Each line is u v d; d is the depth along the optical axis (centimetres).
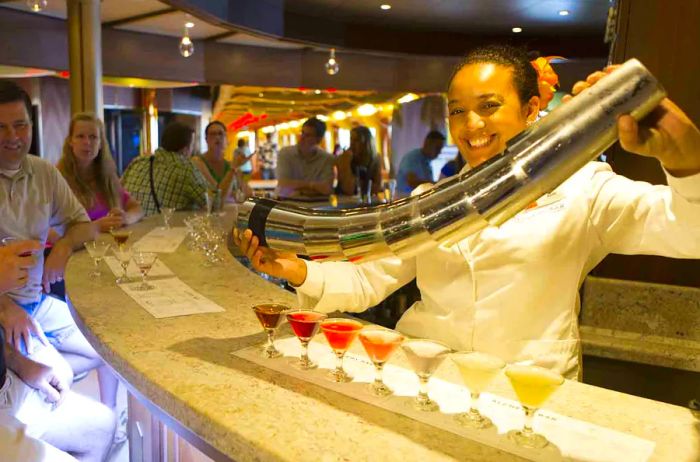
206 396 117
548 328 142
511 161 97
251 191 537
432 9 694
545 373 99
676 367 195
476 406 109
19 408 193
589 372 210
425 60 909
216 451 115
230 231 340
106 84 1034
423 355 110
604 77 96
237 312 179
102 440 215
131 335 155
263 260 142
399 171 638
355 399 117
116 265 251
